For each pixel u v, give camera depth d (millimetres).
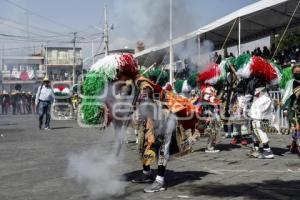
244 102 10203
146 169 6551
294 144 8891
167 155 6062
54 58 48531
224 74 9953
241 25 16562
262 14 14789
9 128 17266
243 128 10453
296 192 5730
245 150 9625
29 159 9008
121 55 6285
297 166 7535
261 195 5617
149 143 6164
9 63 40000
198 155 9023
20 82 39438
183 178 6766
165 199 5586
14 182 6785
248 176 6770
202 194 5770
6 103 30609
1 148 10836
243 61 9367
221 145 10523
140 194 5891
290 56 14656
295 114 8625
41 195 5957
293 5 13820
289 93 8648
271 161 8094
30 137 13547
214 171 7242
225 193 5777
